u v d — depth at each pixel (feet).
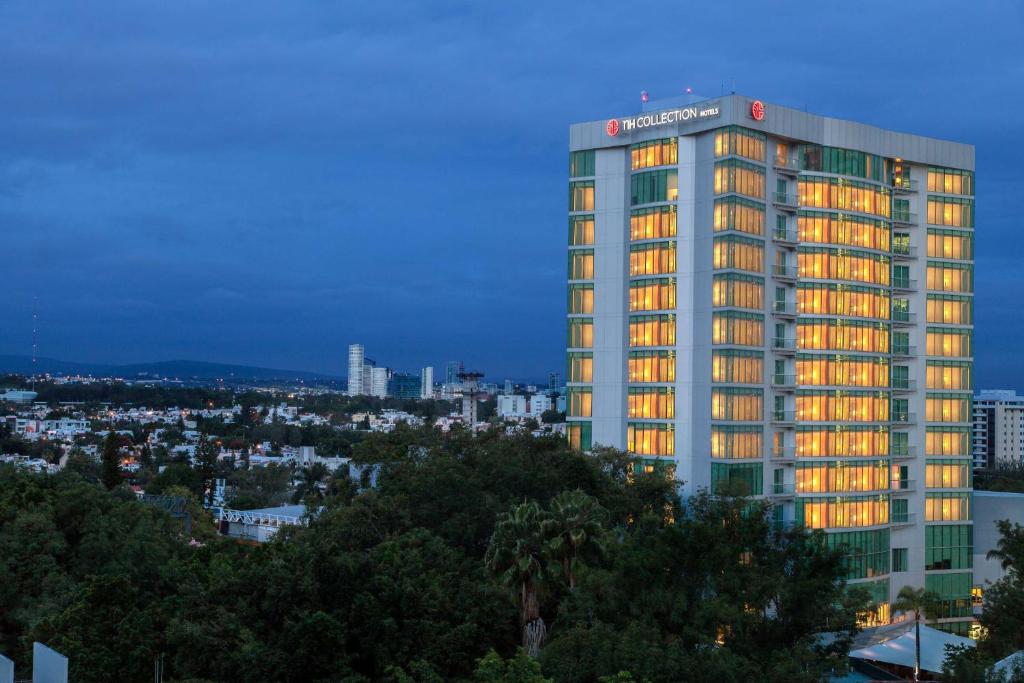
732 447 369.09
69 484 366.02
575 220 411.75
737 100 374.63
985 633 296.92
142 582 284.00
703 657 193.47
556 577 234.38
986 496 442.09
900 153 418.10
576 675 191.11
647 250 393.09
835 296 396.98
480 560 279.69
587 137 410.31
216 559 293.64
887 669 309.22
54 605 262.06
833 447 393.50
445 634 228.02
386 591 232.12
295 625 215.72
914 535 416.67
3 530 313.32
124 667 211.82
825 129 400.47
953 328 429.79
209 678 212.43
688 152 386.93
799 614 215.72
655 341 389.39
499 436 387.14
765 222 386.52
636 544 231.30
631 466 364.38
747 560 239.30
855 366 400.67
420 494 313.12
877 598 395.34
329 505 364.58
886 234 414.21
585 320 408.46
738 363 372.17
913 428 420.77
